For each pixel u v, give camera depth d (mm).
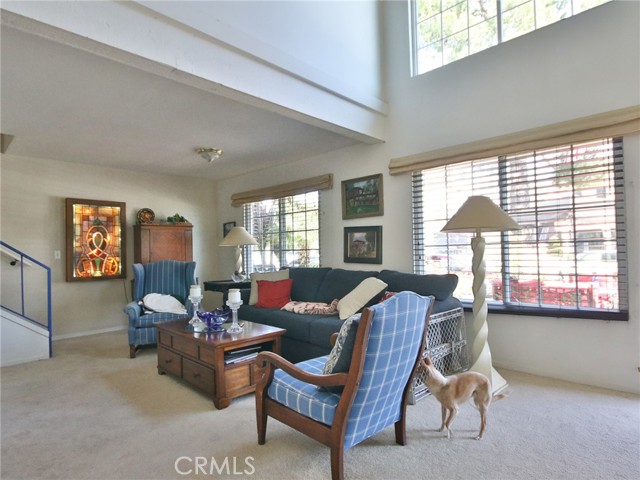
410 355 1782
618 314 2562
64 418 2346
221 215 6309
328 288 3770
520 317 3014
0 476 1746
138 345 3789
